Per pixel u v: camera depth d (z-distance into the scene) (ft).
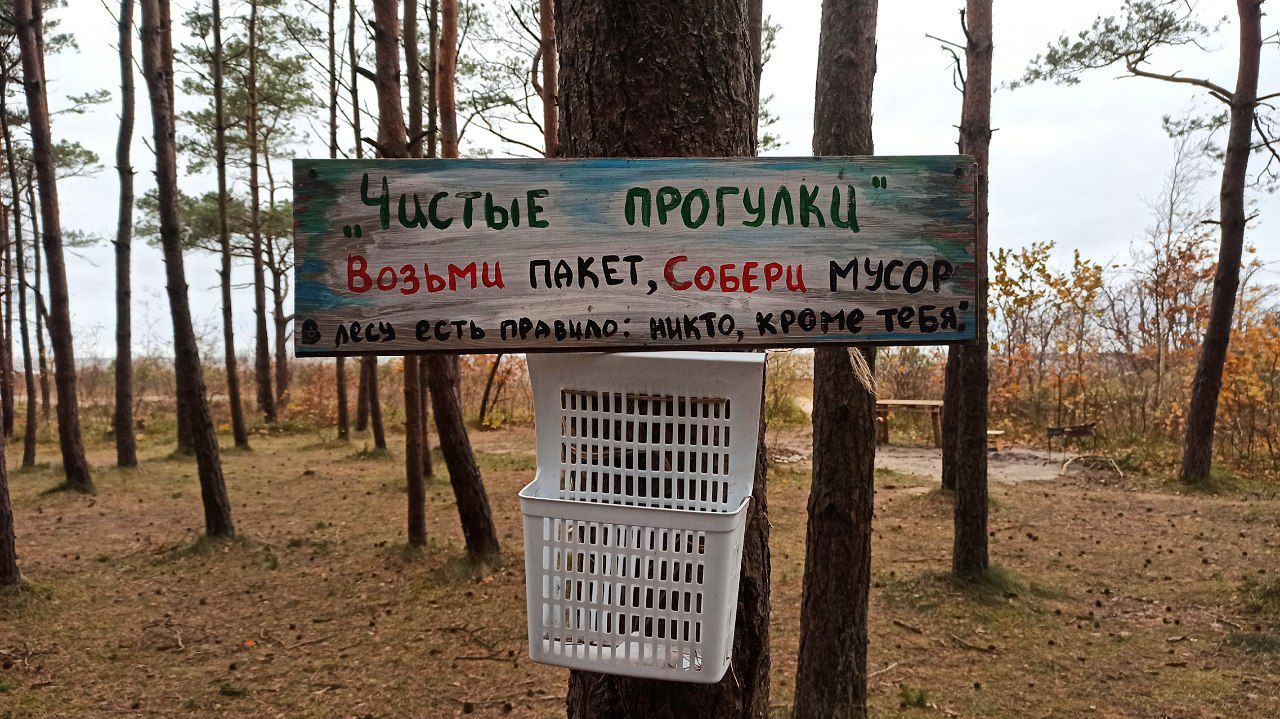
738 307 4.91
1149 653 16.83
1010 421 54.39
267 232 71.82
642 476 5.36
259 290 67.31
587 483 4.97
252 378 84.84
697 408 4.82
